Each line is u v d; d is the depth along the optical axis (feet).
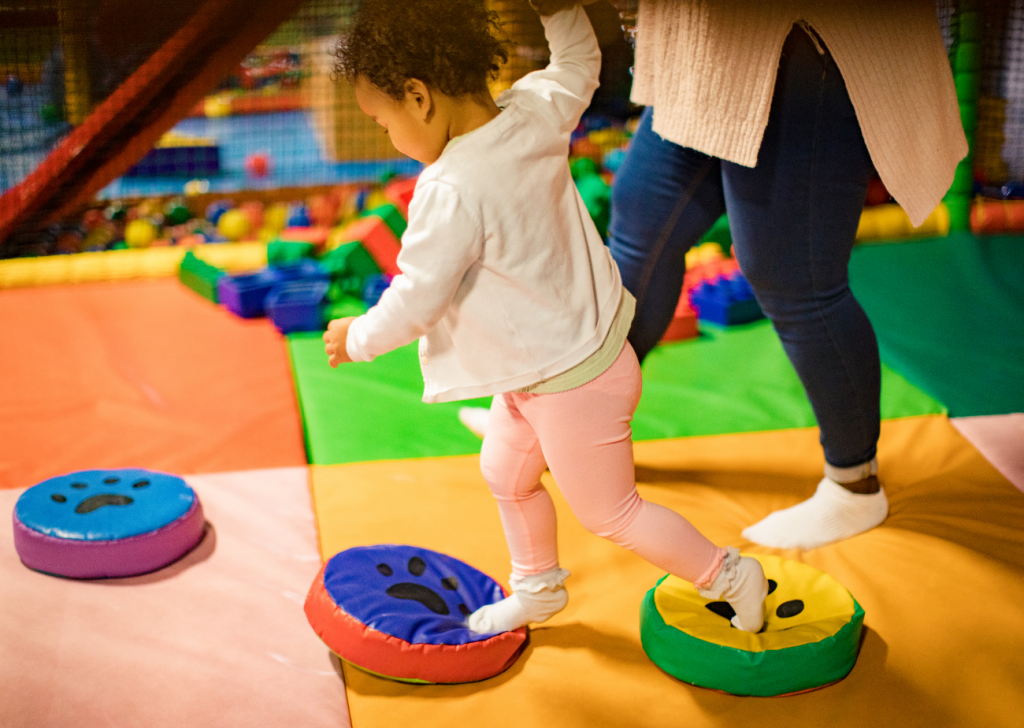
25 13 10.69
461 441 7.69
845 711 4.70
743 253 5.82
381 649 4.76
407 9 4.10
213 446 7.48
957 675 4.95
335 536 6.24
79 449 7.43
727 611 5.10
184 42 10.16
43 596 5.42
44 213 11.19
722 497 6.85
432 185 4.14
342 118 19.61
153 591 5.55
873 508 6.31
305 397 8.52
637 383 4.65
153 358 9.36
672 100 5.63
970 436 7.67
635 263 6.54
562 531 6.30
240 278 10.95
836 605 5.05
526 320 4.32
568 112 4.51
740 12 5.12
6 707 4.56
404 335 4.28
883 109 5.25
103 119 10.53
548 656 5.13
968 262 12.05
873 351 5.98
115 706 4.63
